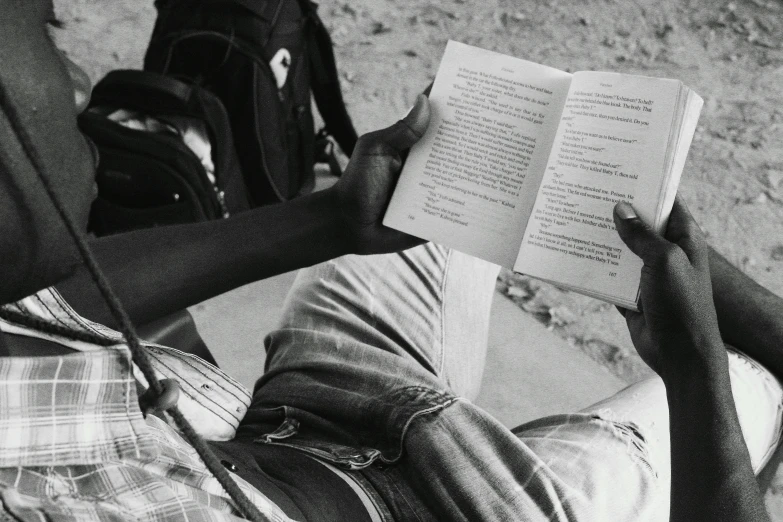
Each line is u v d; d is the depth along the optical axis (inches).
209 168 74.3
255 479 31.6
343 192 38.0
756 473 42.4
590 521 33.7
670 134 33.4
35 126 19.0
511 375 71.0
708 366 31.4
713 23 118.9
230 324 75.0
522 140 36.2
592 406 41.8
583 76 35.4
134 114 73.2
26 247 19.1
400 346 45.0
